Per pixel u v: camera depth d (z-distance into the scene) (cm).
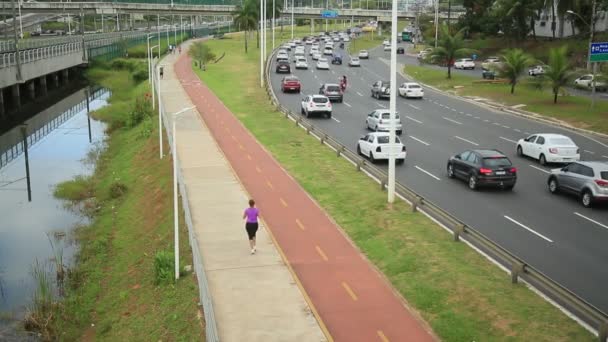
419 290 1816
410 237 2244
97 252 2786
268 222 2461
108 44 11256
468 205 2700
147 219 2994
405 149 3594
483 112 5503
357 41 14938
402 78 8106
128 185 3756
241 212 2594
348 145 3978
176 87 7094
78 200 3691
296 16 16238
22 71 6888
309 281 1898
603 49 5075
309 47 12825
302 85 7156
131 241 2823
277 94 6438
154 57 10862
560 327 1580
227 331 1592
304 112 5178
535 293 1775
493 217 2527
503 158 2930
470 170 2977
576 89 6856
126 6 13375
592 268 1984
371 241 2223
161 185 3306
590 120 4847
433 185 3039
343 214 2553
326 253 2128
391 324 1625
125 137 5162
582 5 9162
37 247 2930
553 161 3453
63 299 2319
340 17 16275
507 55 6462
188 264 2177
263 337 1559
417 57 11056
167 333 1822
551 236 2295
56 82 8969
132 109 5884
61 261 2675
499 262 2009
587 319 1617
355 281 1897
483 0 11594
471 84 7231
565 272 1950
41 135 5616
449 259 2030
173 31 16675
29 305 2308
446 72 8500
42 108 7381
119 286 2361
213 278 1928
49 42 10212
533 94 6291
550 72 5675
